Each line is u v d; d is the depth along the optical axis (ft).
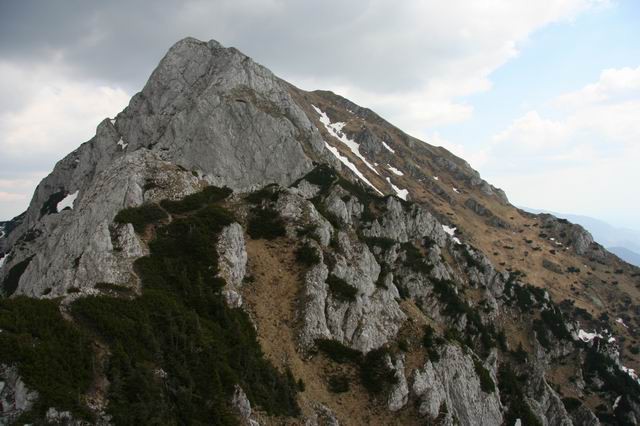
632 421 364.58
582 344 410.93
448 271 402.11
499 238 562.66
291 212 254.68
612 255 584.40
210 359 156.56
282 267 228.22
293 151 411.13
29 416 107.86
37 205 483.10
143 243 201.05
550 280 508.94
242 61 461.37
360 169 532.73
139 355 139.54
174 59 472.85
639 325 480.23
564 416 335.67
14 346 116.26
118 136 461.78
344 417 186.70
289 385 180.45
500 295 427.33
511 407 295.28
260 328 196.95
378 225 393.70
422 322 255.50
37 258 268.82
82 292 157.58
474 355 275.59
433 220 440.45
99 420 116.67
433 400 208.13
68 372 120.16
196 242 207.00
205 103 412.98
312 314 209.36
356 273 242.37
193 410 137.80
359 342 215.10
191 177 259.39
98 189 247.29
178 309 168.96
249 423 150.10
